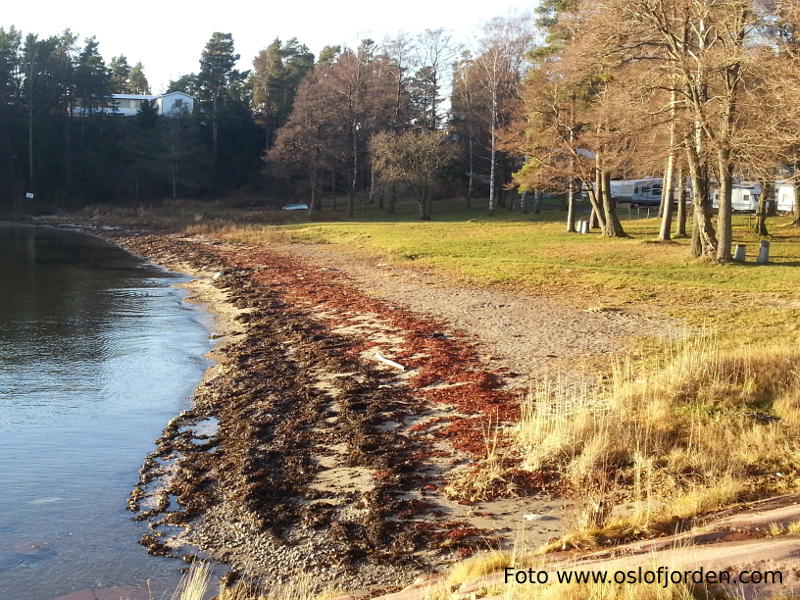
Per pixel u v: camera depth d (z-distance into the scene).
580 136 39.16
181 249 46.22
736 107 27.41
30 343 21.08
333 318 23.30
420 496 9.89
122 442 12.96
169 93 100.44
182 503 10.30
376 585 7.87
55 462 11.98
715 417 11.41
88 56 92.00
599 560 7.04
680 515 8.32
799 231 40.72
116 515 10.02
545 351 17.06
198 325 24.09
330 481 10.62
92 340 21.58
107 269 39.19
